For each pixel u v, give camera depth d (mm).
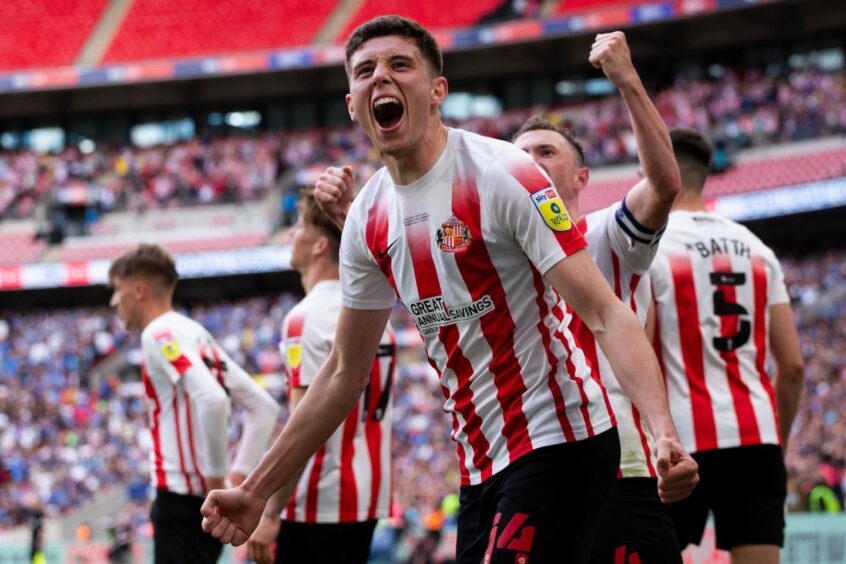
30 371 33906
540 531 3340
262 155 38812
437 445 26156
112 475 28531
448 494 23000
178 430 6074
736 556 5410
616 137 34719
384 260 3635
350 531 5656
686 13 32844
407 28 3486
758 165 31844
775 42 35188
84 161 39906
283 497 5090
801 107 32375
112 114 41469
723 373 5414
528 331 3449
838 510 15969
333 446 5609
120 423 30750
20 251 37688
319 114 40281
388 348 5852
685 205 5652
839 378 24484
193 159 39219
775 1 31859
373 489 5699
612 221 4504
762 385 5492
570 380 3439
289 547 5637
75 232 38125
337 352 3910
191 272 36375
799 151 31500
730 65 35875
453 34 35781
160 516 6105
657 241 4434
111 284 6508
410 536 16734
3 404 32062
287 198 36969
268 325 34594
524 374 3445
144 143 41281
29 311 37656
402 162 3480
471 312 3477
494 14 36156
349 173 4469
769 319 5793
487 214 3400
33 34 39844
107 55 39406
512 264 3426
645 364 3172
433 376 28734
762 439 5363
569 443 3398
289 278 37688
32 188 39125
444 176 3471
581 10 35000
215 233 37250
